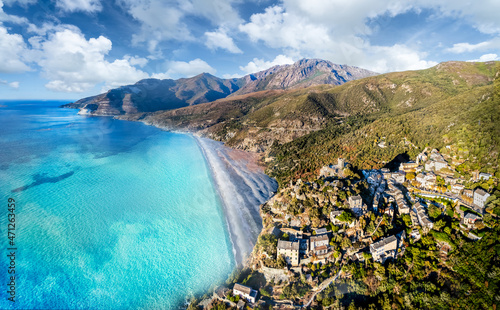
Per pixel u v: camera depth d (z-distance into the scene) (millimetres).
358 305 78875
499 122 118625
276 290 88062
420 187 120875
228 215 150250
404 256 91312
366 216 102875
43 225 131375
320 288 84938
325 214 106188
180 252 116812
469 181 109562
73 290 94375
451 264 84125
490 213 92938
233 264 109312
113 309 88562
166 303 91438
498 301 67812
